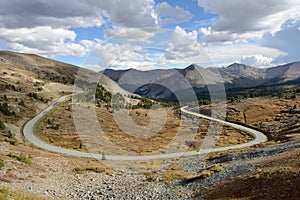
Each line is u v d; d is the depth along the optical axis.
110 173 45.84
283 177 26.27
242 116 146.50
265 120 136.25
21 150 59.47
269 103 176.50
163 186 34.22
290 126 113.50
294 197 22.11
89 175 45.47
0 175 37.69
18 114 121.69
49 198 27.88
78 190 37.00
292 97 191.88
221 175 35.62
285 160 32.91
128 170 35.19
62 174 46.00
